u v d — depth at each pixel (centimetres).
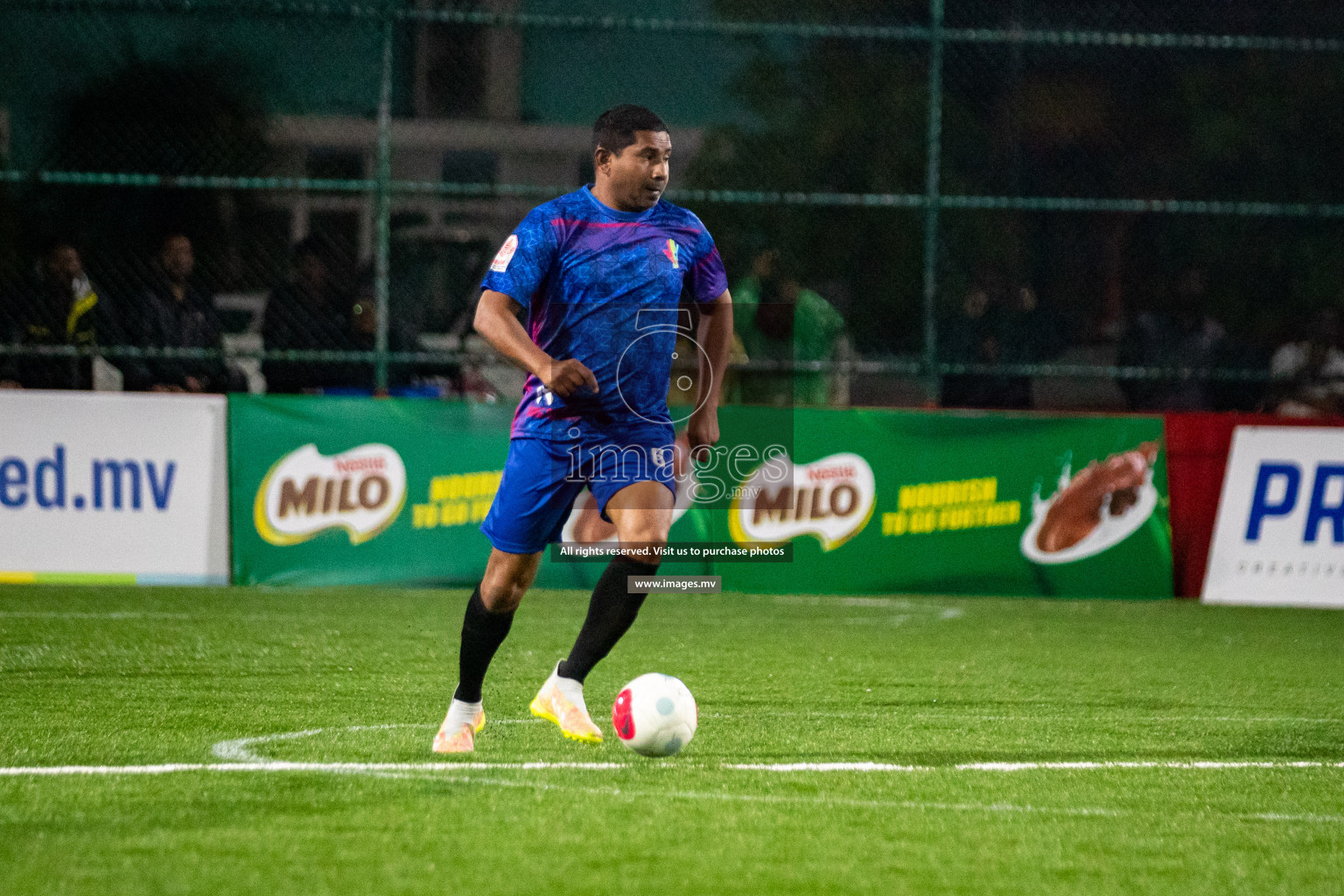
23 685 2128
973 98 3825
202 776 1528
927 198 3591
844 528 3434
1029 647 2733
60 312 3500
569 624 2881
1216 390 3728
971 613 3194
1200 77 3900
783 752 1709
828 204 3578
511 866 1204
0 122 3550
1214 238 3775
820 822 1373
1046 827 1377
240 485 3369
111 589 3275
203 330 3534
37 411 3316
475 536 3406
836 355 3609
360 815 1367
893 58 3788
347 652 2481
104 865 1195
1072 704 2123
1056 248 3762
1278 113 3900
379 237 3550
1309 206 3672
